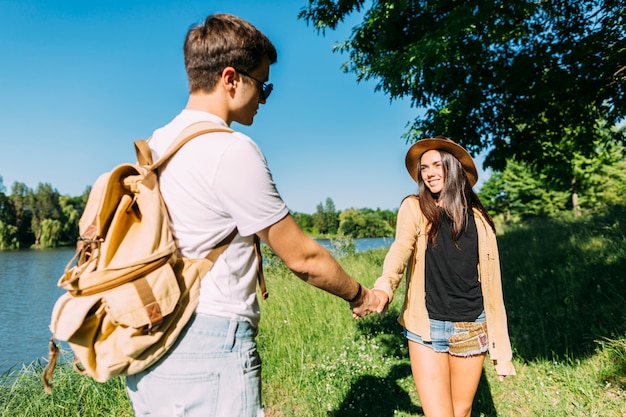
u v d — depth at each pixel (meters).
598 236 8.58
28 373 3.85
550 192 24.00
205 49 1.34
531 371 3.67
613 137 8.28
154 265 1.17
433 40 5.84
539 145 7.94
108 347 1.13
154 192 1.24
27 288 20.88
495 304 2.33
